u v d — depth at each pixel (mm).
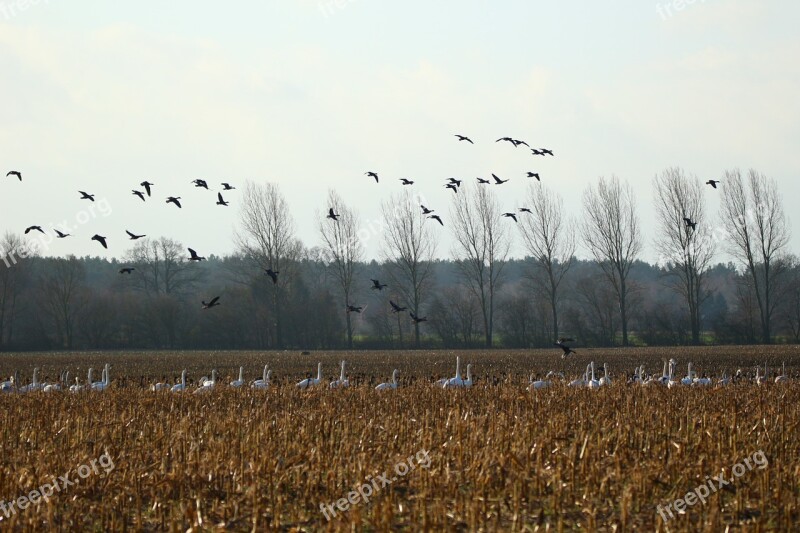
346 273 103375
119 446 24797
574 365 65312
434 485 19281
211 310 102375
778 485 19016
